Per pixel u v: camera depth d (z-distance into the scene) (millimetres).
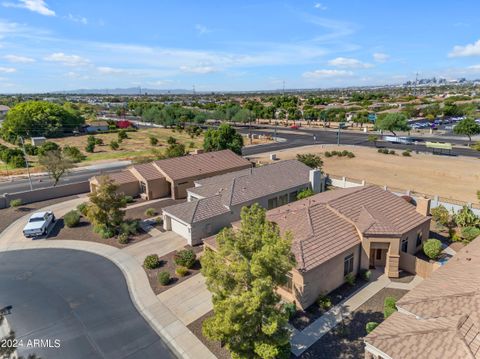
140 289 21891
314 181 38719
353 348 16422
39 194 41344
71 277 23516
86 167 59062
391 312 17859
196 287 21953
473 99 152500
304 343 16797
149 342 17125
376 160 60656
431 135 86688
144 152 72562
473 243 21406
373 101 180250
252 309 12383
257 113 136000
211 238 24984
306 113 125062
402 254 23203
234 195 32562
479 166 53906
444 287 15883
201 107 173125
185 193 41656
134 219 33625
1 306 20297
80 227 32281
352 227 23672
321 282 20125
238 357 13828
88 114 150000
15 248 28234
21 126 87250
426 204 25875
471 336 12586
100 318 19062
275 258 13422
